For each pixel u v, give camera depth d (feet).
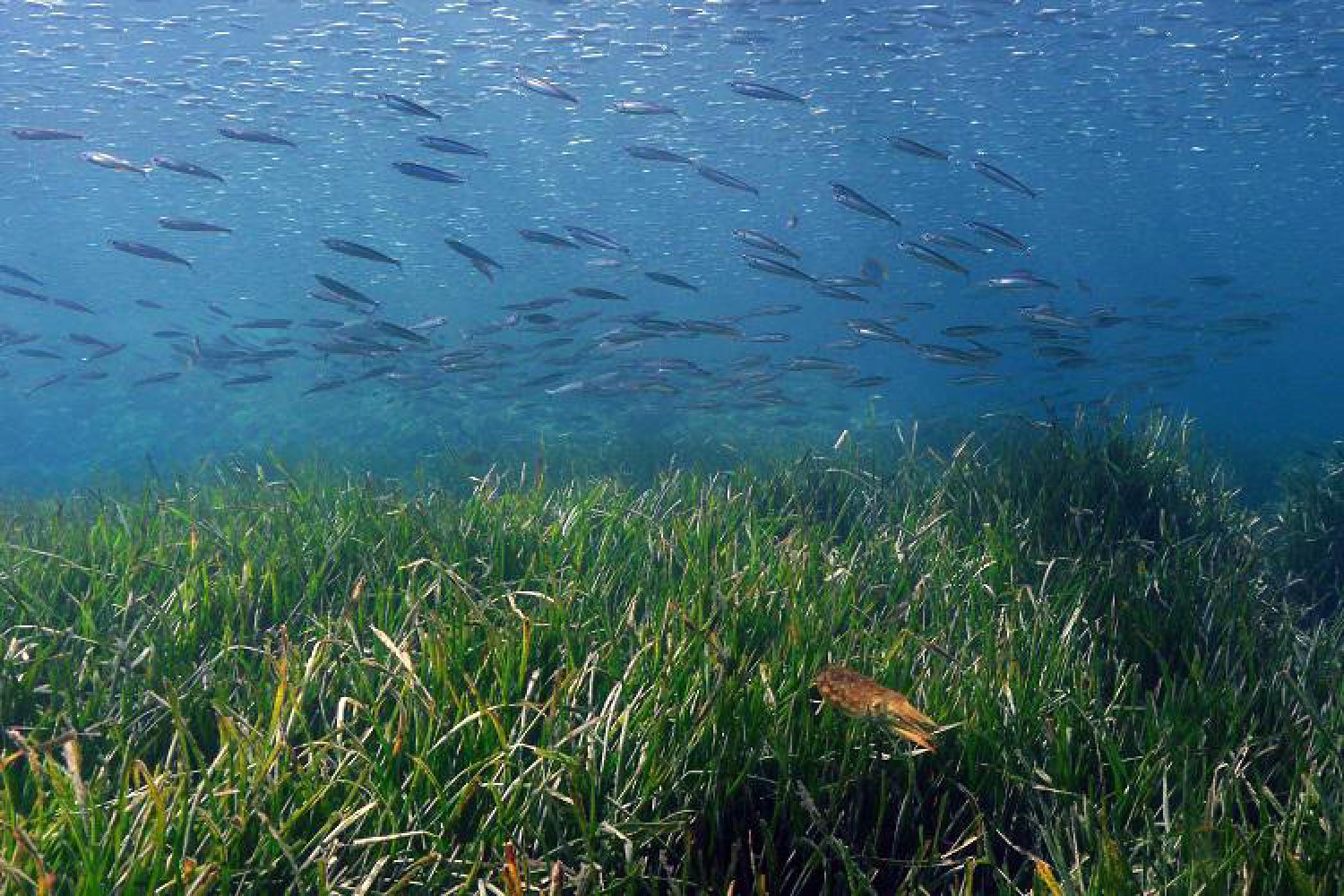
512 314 47.09
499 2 58.54
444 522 19.42
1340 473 26.23
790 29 63.67
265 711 11.32
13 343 50.55
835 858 9.95
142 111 74.95
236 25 60.29
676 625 12.95
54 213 111.24
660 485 24.47
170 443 65.36
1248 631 15.19
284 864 8.84
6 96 71.61
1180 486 24.29
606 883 9.29
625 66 69.31
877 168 99.55
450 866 9.14
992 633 14.25
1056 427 25.66
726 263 139.95
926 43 66.80
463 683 11.59
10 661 12.51
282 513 20.16
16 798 10.07
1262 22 63.26
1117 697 13.25
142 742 11.15
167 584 16.47
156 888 7.90
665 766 10.31
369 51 64.59
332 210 108.37
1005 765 11.21
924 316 159.84
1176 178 108.27
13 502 33.81
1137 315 52.70
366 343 43.39
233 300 173.78
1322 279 196.85
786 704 11.36
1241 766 11.33
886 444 46.78
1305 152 97.14
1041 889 9.09
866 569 17.67
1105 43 67.31
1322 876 8.84
